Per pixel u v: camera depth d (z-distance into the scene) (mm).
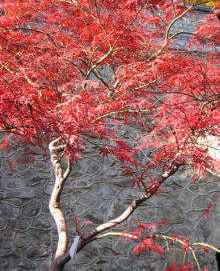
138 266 5227
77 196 5402
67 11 3309
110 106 2492
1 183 5109
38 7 3219
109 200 5527
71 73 2820
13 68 2752
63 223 2809
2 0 3072
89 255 5117
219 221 5859
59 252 2586
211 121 2463
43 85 2654
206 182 6012
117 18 3166
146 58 3484
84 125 2168
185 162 2770
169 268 2359
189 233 5660
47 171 5406
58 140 3123
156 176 5707
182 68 2699
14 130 2555
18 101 1988
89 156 5617
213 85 2447
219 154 3203
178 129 2578
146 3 3205
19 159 4941
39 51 2869
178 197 5816
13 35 2863
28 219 5094
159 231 5512
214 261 5430
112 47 3137
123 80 2914
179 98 2785
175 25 5637
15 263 4832
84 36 3264
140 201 2768
